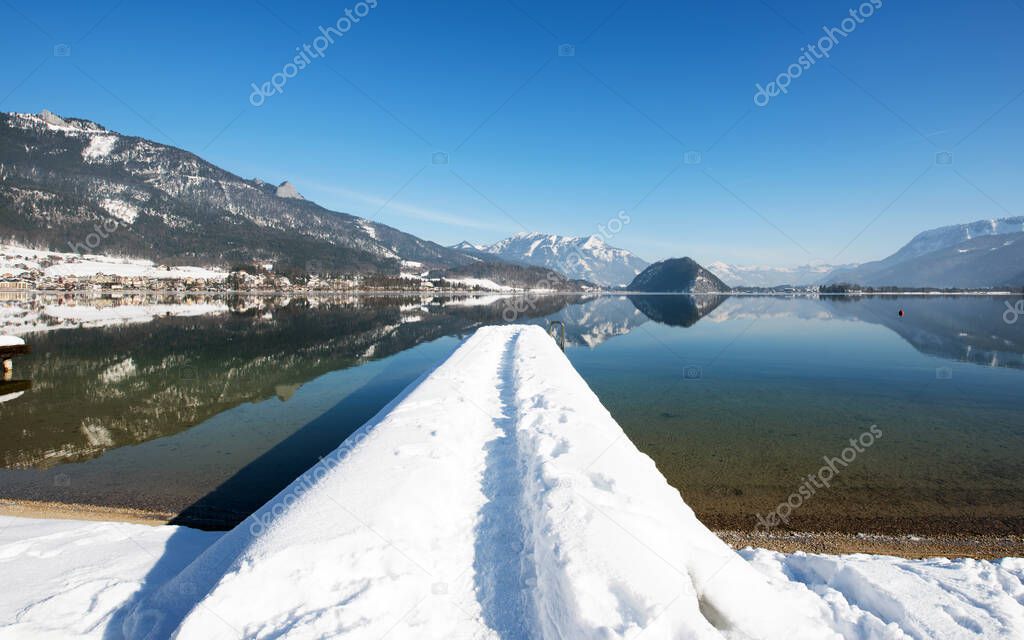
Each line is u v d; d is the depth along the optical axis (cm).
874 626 311
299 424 953
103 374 1439
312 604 276
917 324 3228
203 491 657
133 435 887
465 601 298
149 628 288
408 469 438
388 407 775
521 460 511
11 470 725
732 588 305
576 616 257
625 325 3188
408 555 324
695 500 636
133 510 604
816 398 1192
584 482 404
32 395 1185
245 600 272
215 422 966
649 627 247
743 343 2238
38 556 390
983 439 877
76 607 318
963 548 530
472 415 695
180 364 1609
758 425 966
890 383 1368
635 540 317
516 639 266
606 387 1320
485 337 1762
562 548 306
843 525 576
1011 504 625
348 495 382
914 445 845
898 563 437
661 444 851
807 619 302
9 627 295
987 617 321
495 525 389
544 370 1008
